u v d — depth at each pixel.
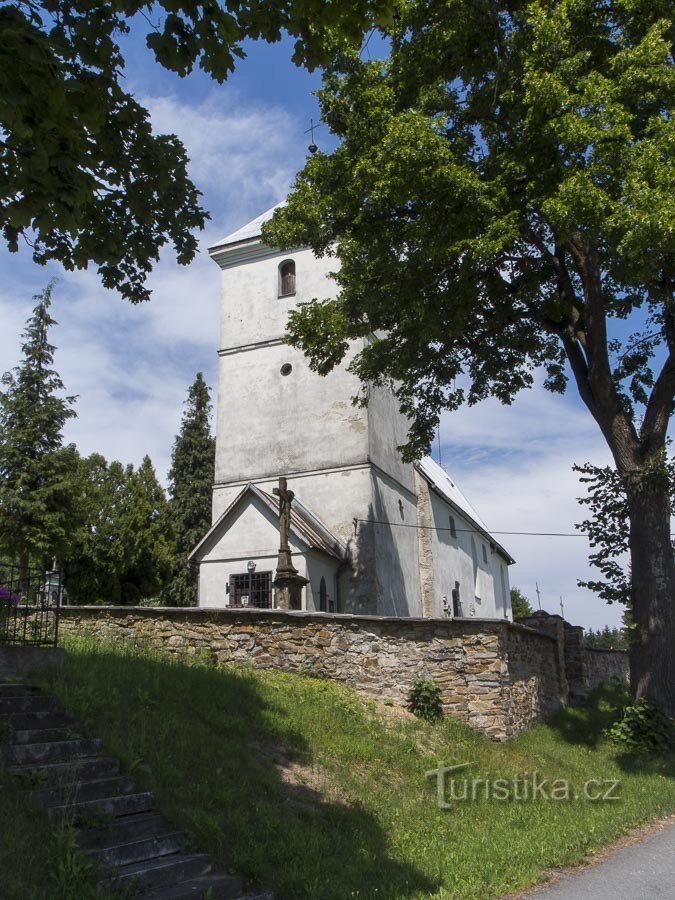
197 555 22.86
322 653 14.00
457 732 13.01
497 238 14.05
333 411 24.70
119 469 34.94
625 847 8.49
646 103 13.77
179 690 10.33
